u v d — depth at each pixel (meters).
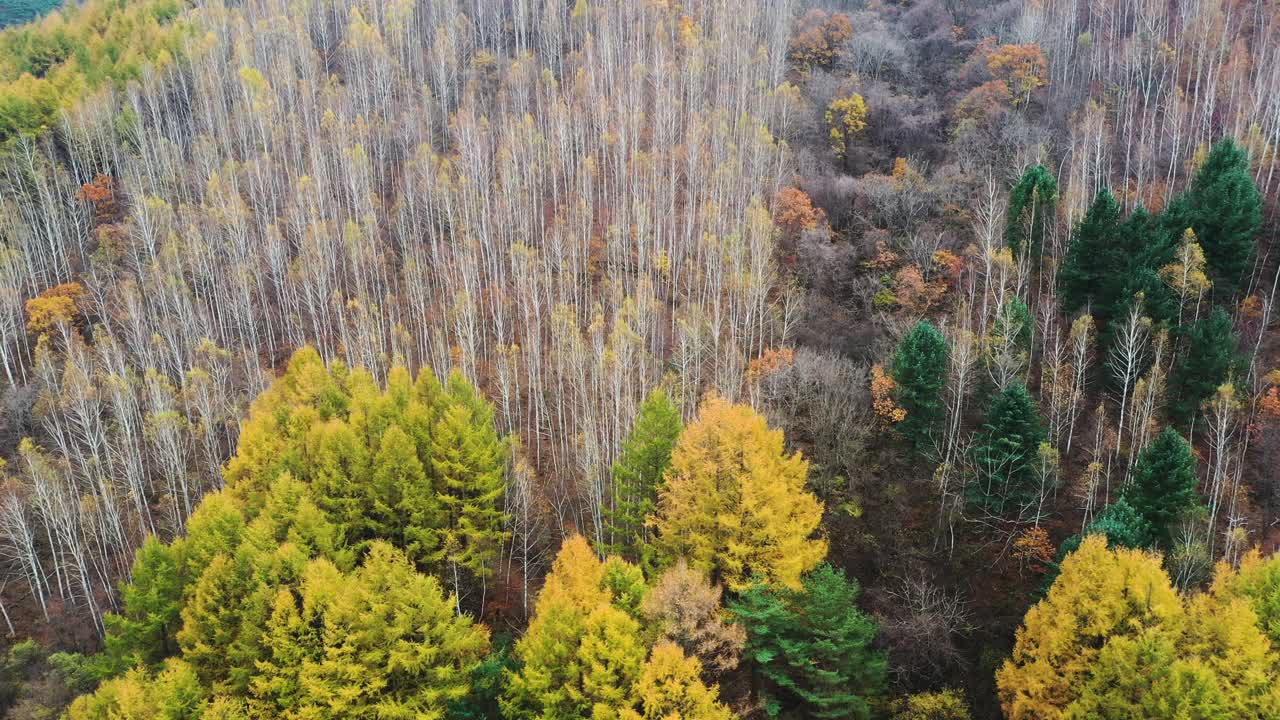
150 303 69.00
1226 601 33.34
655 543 39.69
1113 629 33.00
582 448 52.91
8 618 47.59
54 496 49.69
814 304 60.88
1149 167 69.88
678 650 32.31
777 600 35.06
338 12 117.81
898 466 48.59
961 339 48.47
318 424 47.22
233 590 38.62
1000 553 44.44
